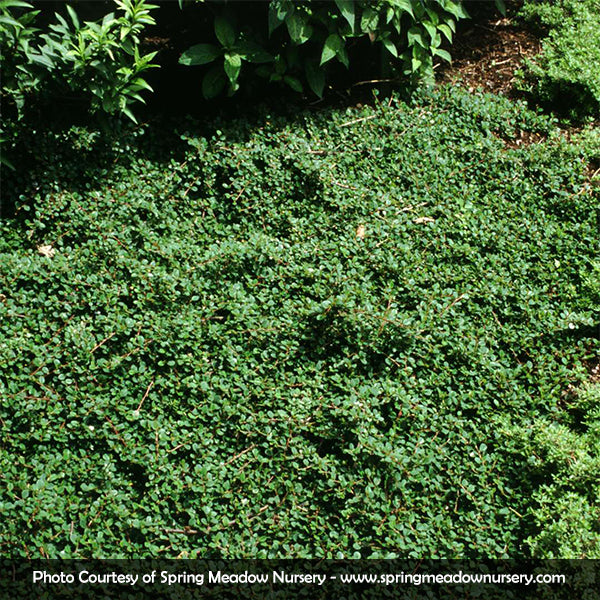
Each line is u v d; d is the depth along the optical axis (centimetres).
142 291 175
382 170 195
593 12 227
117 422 164
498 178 197
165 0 200
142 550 157
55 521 157
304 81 206
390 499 161
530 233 189
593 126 210
